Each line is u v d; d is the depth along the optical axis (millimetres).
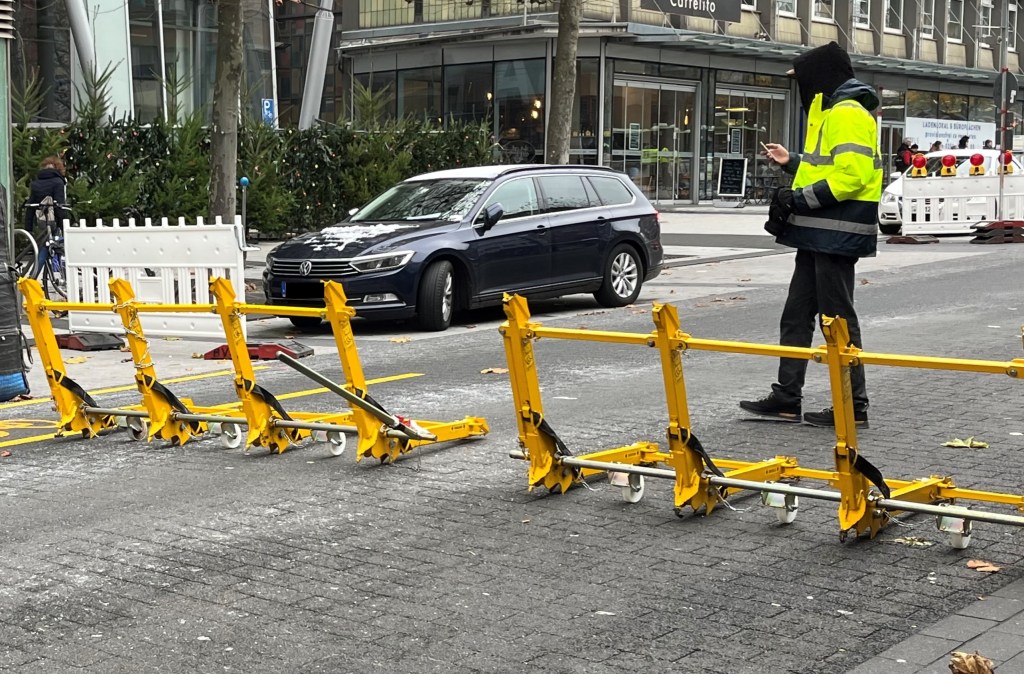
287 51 42438
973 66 50094
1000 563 5293
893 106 46688
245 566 5406
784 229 7883
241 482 6926
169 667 4297
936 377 9758
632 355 11359
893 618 4645
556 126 20875
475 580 5168
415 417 8703
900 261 19719
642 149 38312
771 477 6395
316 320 14031
